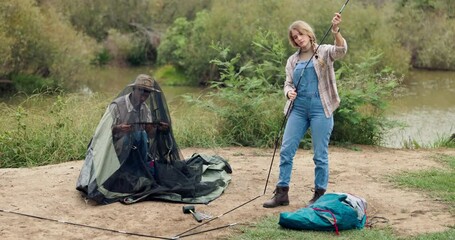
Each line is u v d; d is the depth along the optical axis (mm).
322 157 6363
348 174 8016
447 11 37500
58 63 28719
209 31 31203
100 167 6586
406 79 30984
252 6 30469
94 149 6844
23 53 27469
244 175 7848
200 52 31812
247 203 6613
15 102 23406
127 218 6086
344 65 12844
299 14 28953
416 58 36750
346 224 5719
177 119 11227
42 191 6941
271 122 10672
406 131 15586
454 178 7762
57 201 6566
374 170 8289
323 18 28875
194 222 5992
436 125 16906
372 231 5699
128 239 5516
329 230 5695
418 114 19141
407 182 7535
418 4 37562
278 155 9531
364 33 30156
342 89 11039
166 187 6734
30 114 11414
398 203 6652
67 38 29391
